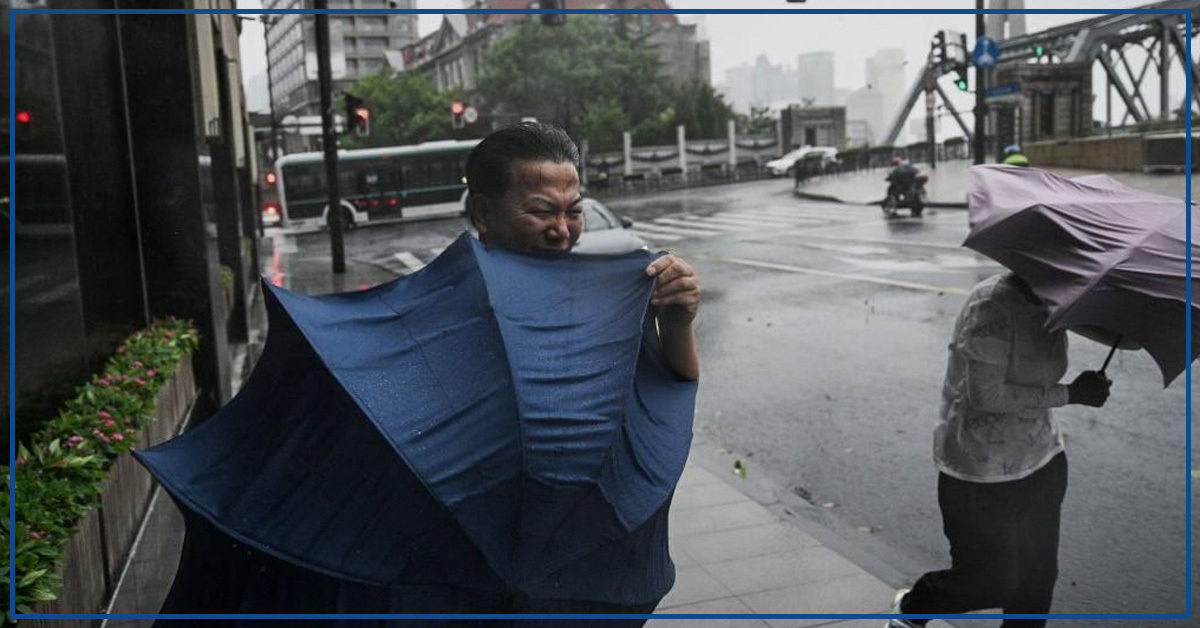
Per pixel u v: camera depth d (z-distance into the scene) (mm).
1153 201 3123
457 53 107250
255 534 1633
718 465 6598
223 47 13977
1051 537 3389
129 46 8023
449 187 36250
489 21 105188
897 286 14266
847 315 12234
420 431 1598
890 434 7258
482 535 1586
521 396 1608
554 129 2010
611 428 1654
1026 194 3191
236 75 18469
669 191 50375
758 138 75688
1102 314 2869
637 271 1833
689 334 1974
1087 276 2895
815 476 6402
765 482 6273
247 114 22594
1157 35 60000
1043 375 3209
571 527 1654
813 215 30281
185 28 8078
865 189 39844
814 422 7699
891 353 9953
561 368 1665
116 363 6277
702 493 5898
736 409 8203
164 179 8180
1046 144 29984
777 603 4316
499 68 68375
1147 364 8633
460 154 36250
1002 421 3270
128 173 8000
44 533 3230
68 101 6488
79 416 4566
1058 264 2986
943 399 3445
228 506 1663
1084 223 3008
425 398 1629
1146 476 5984
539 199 1952
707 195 44969
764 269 17219
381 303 1772
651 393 1930
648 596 1831
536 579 1628
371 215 35500
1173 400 7527
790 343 10758
